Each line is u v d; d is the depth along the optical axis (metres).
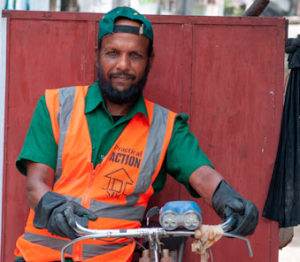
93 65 3.62
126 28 3.10
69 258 3.06
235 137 3.64
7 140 3.63
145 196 3.20
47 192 2.75
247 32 3.62
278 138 3.62
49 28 3.62
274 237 3.63
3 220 3.65
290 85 3.62
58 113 3.18
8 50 3.61
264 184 3.63
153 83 3.64
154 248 2.62
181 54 3.63
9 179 3.64
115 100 3.15
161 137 3.21
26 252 3.11
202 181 3.11
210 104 3.63
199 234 2.58
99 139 3.15
